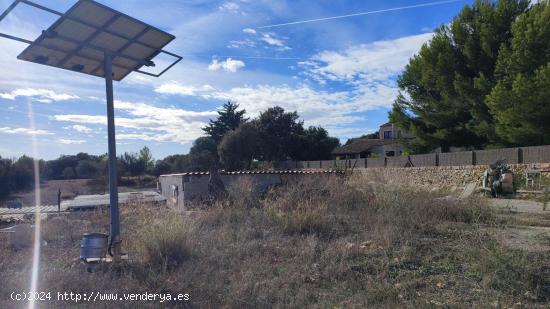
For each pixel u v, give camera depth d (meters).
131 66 8.29
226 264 6.96
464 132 30.64
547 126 22.23
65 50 7.29
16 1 5.98
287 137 60.16
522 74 23.52
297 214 9.66
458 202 10.98
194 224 8.66
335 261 6.79
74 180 48.28
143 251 7.26
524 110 21.95
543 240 8.06
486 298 5.15
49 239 10.02
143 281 6.03
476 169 24.20
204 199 16.64
